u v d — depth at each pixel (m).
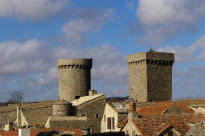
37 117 83.94
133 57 93.75
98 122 79.00
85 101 79.44
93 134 48.00
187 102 64.31
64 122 73.44
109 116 65.25
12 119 86.50
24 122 82.50
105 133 47.97
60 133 43.91
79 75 103.50
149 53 90.56
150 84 90.31
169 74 93.56
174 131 41.25
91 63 105.62
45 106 86.38
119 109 63.50
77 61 103.00
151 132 42.16
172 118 44.72
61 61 104.25
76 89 103.12
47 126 74.44
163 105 56.44
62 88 104.62
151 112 54.88
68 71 103.38
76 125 74.62
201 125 35.28
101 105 80.19
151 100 90.12
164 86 92.50
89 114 78.88
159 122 44.03
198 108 56.41
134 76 93.56
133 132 45.06
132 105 47.16
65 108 77.19
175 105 54.59
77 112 78.50
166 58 92.81
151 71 90.75
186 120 42.88
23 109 84.50
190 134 35.94
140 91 91.44
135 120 46.19
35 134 44.06
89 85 105.31
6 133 43.28
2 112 86.12
